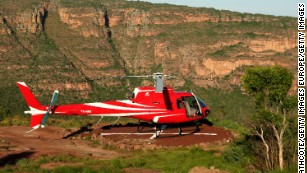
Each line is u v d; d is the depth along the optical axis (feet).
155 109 100.68
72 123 121.60
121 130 105.70
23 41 627.46
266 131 77.41
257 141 79.41
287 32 618.44
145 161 78.13
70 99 545.85
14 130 110.32
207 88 586.45
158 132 98.58
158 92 100.22
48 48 640.58
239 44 630.33
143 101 101.50
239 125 114.62
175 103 101.35
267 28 629.10
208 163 75.41
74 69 600.39
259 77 72.84
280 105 72.49
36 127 99.81
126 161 77.51
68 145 94.07
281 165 71.61
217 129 107.24
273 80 71.77
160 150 89.66
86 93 571.28
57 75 563.89
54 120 127.13
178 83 620.08
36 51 614.75
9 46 590.55
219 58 615.98
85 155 84.17
